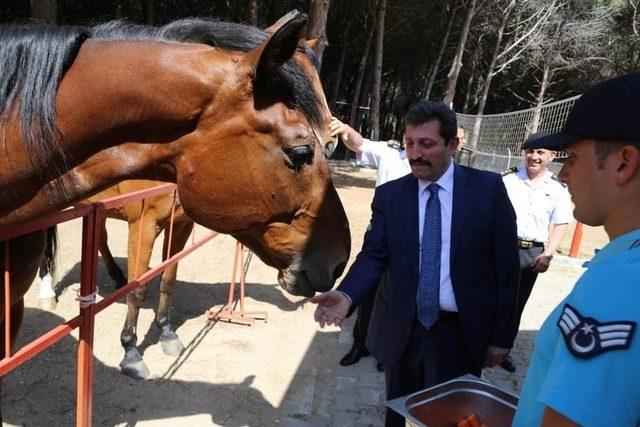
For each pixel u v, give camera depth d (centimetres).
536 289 606
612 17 2225
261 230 163
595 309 79
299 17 133
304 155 151
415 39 2345
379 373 375
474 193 218
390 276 229
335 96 2202
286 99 151
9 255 178
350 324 456
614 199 89
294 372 363
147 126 146
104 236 446
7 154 138
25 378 324
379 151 376
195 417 300
